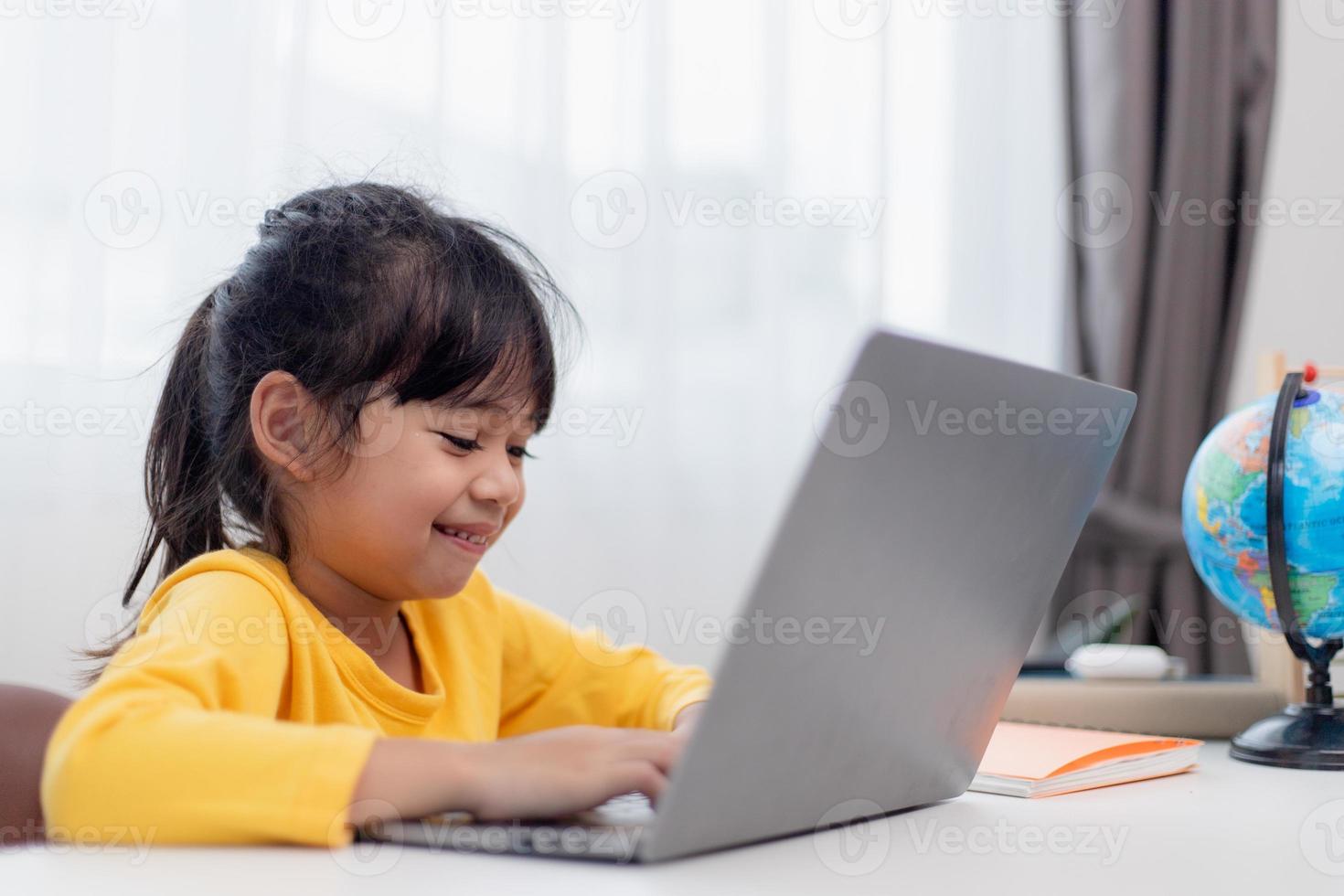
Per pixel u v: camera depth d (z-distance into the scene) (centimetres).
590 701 100
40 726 81
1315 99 197
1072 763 72
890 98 183
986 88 187
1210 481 89
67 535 158
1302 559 84
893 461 47
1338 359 195
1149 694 98
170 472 90
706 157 178
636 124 175
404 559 79
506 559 170
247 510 83
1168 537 171
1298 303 196
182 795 49
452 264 82
